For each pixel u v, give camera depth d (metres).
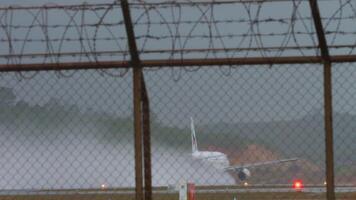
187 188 107.31
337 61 34.19
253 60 34.44
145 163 36.28
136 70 34.84
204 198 159.25
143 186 36.12
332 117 33.97
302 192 181.12
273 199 162.50
